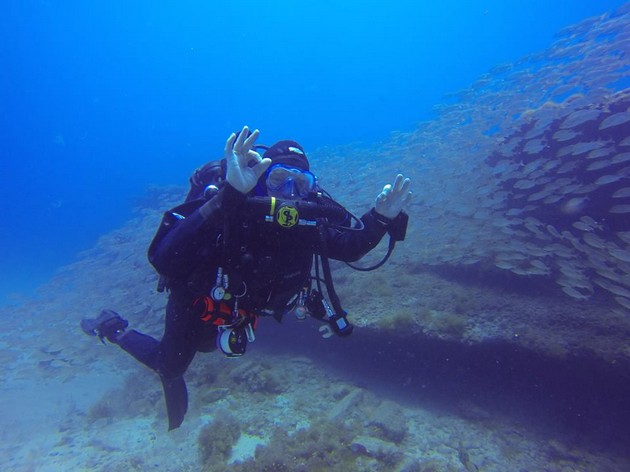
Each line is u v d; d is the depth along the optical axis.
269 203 2.23
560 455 4.86
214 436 4.94
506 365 5.58
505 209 8.93
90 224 32.59
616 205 6.65
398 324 6.04
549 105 9.08
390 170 13.77
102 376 8.25
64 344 9.95
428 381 6.28
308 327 7.43
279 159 2.62
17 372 8.89
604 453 4.83
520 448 5.00
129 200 31.31
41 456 5.42
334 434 4.89
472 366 5.85
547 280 6.54
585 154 7.68
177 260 2.22
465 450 4.88
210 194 2.51
